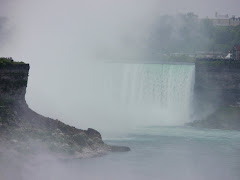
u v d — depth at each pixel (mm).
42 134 159000
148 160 167875
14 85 165875
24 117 163875
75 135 166375
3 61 165625
